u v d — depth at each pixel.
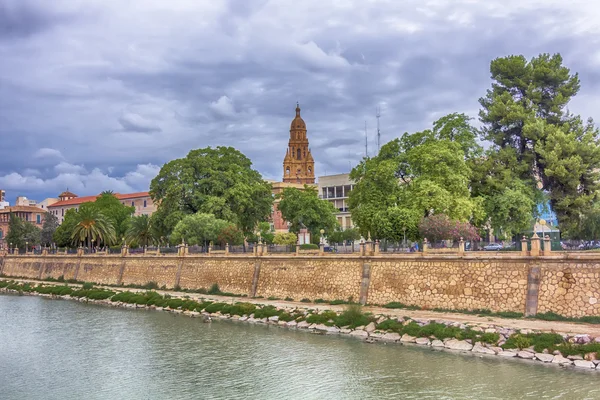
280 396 32.62
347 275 54.81
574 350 35.25
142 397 33.56
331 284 56.06
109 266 90.12
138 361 41.69
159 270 79.50
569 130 65.56
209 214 79.38
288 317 52.56
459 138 66.75
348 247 69.81
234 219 83.81
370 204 63.81
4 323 59.41
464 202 58.75
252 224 92.00
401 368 36.12
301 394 32.75
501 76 69.00
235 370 38.16
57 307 71.81
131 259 85.75
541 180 66.25
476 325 40.88
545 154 61.62
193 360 41.25
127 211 134.25
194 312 61.16
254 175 94.56
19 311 68.44
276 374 36.72
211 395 33.31
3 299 82.31
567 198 61.97
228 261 68.75
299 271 59.56
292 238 94.00
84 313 65.75
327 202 111.31
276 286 61.66
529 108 66.38
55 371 39.72
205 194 86.50
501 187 62.09
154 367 39.78
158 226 88.81
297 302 58.00
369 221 62.75
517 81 67.75
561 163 60.84
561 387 31.06
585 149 61.81
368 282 52.50
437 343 40.78
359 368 36.66
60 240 121.56
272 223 148.75
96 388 35.56
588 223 58.84
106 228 106.94
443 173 60.62
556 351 35.69
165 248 81.88
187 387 35.03
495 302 44.06
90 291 80.50
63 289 86.25
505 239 63.72
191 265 74.31
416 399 30.86
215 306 60.41
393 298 50.41
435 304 47.53
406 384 33.22
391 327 44.38
